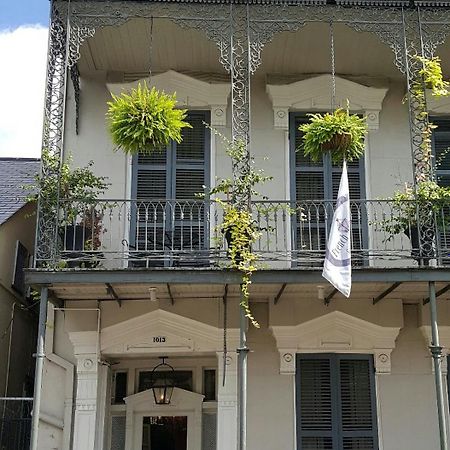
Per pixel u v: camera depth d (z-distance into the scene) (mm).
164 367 10180
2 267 10734
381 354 9562
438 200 8570
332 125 8469
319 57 10305
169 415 10055
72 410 9352
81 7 8914
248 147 8656
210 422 10031
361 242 9492
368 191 10281
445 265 9055
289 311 9586
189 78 10477
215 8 8977
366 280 8219
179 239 9930
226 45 9016
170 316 9539
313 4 8930
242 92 9500
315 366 9586
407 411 9445
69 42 8828
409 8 9008
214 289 9047
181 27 9094
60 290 8914
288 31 9484
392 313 9617
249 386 9445
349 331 9625
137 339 9531
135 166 10320
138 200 8555
